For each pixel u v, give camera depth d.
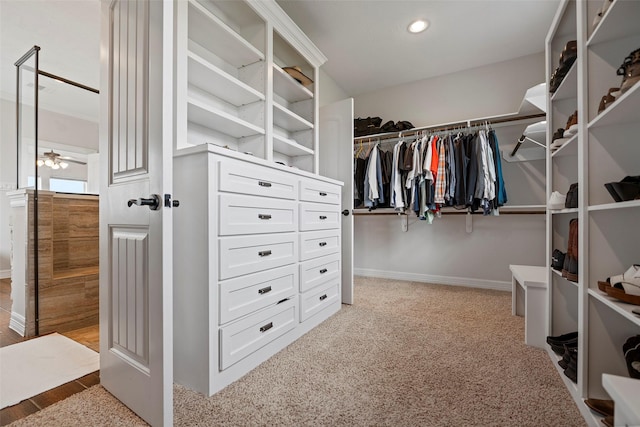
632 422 0.48
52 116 3.78
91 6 2.26
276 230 1.63
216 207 1.27
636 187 0.91
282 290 1.67
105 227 1.26
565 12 1.48
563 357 1.33
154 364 0.98
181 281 1.31
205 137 1.93
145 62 1.04
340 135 2.66
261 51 2.07
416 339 1.78
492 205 2.73
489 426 1.03
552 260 1.57
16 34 2.60
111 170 1.24
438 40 2.78
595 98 1.10
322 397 1.20
